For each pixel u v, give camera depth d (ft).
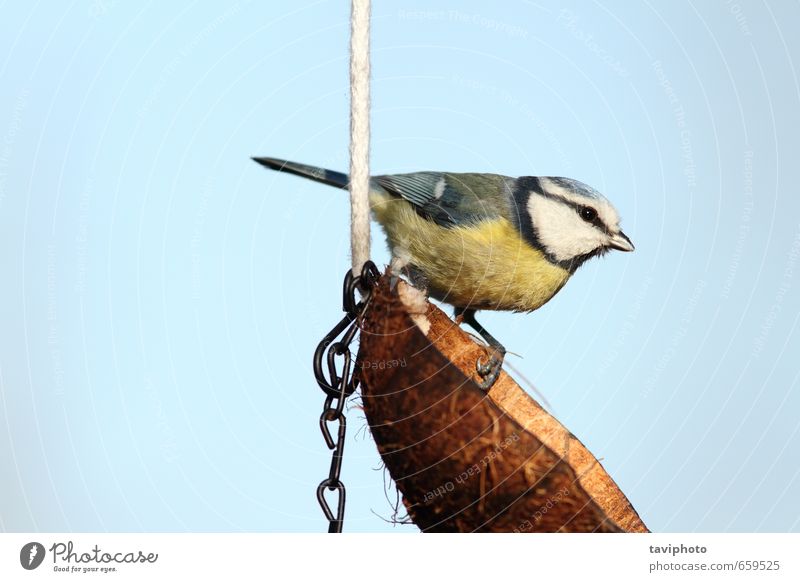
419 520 15.74
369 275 16.49
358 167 17.10
